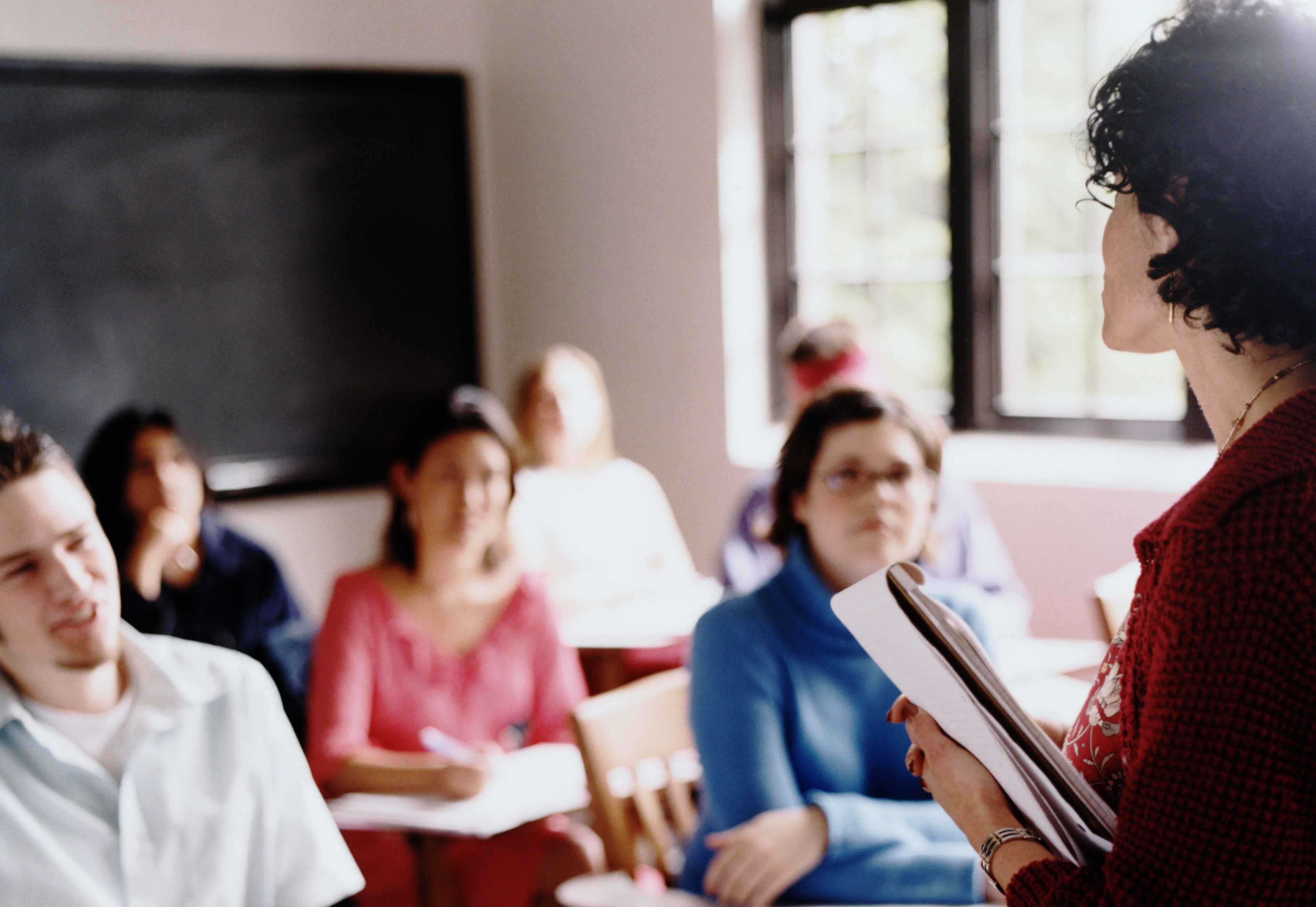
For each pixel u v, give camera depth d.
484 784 2.01
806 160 4.38
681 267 4.42
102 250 4.03
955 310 4.05
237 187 4.26
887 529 1.59
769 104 4.37
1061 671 2.44
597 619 3.21
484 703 2.33
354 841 2.24
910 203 4.14
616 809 1.77
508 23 4.79
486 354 4.89
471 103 4.80
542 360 3.70
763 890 1.47
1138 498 3.46
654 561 3.71
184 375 4.21
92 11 3.97
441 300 4.75
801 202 4.41
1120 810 0.76
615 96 4.52
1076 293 3.87
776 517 1.67
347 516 4.58
